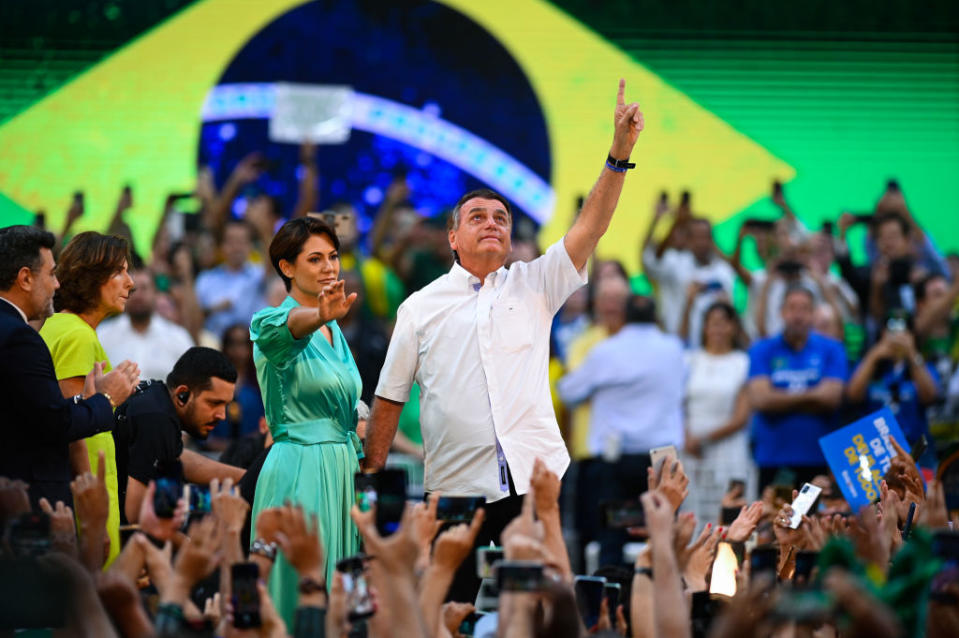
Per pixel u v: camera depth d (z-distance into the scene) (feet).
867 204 112.27
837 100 113.09
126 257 44.62
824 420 72.49
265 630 30.22
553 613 26.89
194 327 86.79
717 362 80.43
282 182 112.98
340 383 43.68
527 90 114.42
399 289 90.17
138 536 32.24
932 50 113.09
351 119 114.01
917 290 87.61
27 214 107.76
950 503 50.47
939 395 75.20
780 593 26.78
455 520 33.86
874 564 32.50
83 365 42.78
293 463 42.65
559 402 83.87
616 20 114.62
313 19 114.01
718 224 112.27
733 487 51.88
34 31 110.01
